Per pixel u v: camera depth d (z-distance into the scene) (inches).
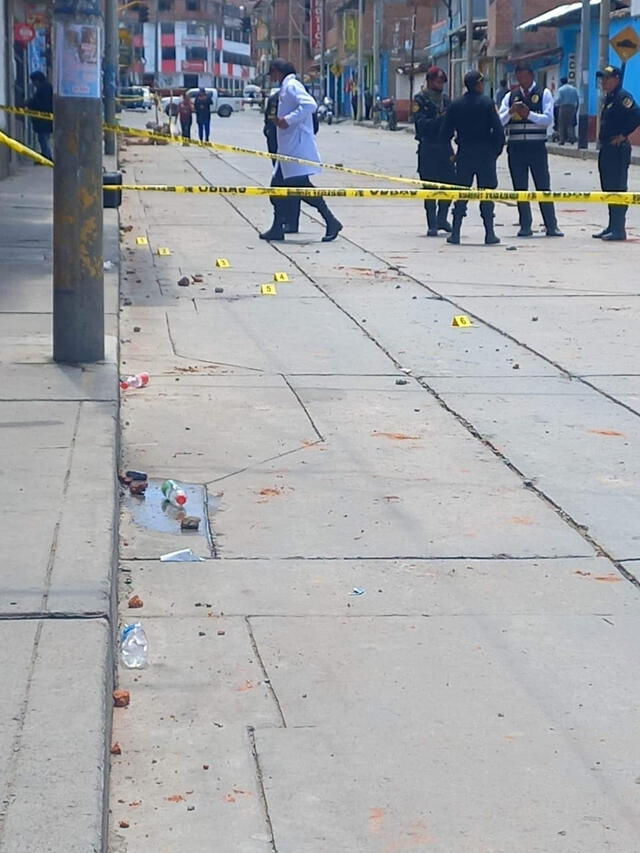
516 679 242.2
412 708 229.9
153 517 322.7
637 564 300.0
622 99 830.5
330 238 842.2
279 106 818.2
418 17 4180.6
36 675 203.8
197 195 1173.1
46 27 1834.4
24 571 244.1
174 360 490.3
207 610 270.1
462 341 531.5
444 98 869.8
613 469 368.5
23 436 331.6
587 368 486.0
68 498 285.4
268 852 186.5
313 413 419.2
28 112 674.2
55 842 160.9
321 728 222.4
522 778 207.6
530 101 861.8
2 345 434.9
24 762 178.5
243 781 204.8
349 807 198.2
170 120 2576.3
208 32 7588.6
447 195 503.2
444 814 196.9
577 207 1090.1
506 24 2896.2
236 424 404.5
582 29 2039.9
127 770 206.8
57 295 407.8
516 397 444.8
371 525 321.4
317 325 560.4
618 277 694.5
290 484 350.3
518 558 302.4
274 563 296.4
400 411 424.8
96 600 232.2
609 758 214.5
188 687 235.6
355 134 2896.2
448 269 722.8
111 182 542.0
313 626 263.6
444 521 325.1
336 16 5027.1
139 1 3570.4
